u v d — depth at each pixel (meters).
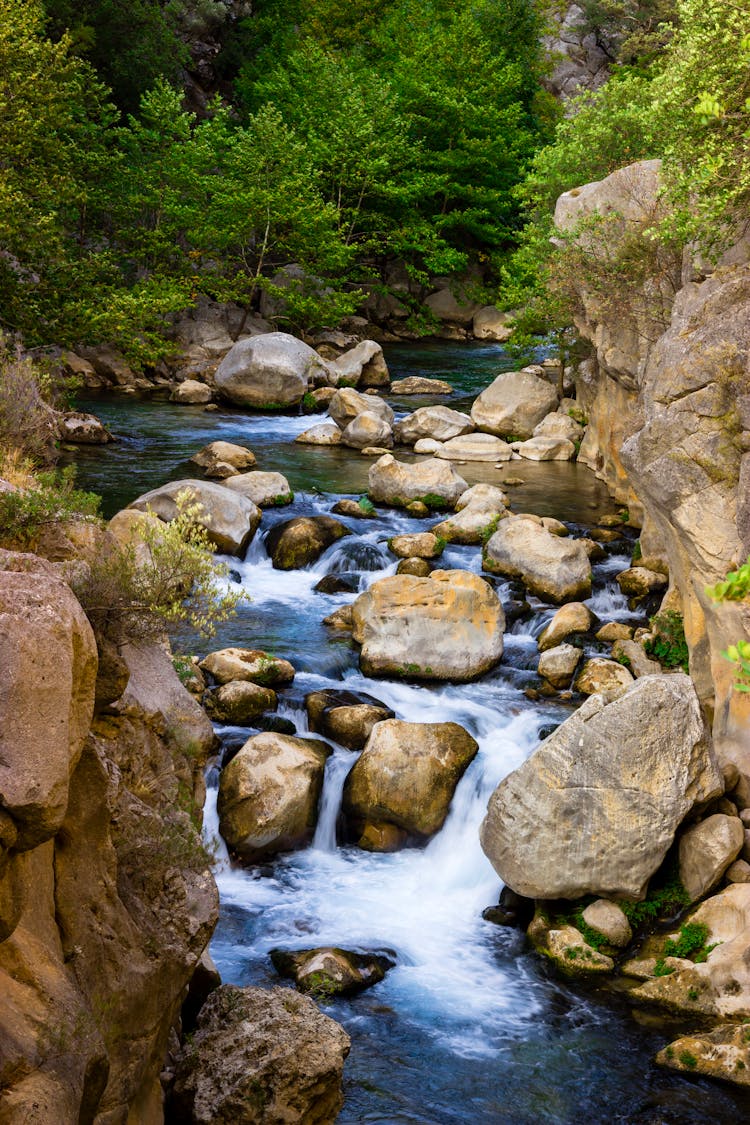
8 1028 5.42
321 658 16.48
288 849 13.02
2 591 5.60
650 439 13.06
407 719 14.80
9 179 26.77
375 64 56.62
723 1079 9.61
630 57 58.25
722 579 12.41
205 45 56.84
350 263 48.50
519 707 15.35
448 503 23.86
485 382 38.75
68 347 29.86
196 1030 8.63
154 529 8.53
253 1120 7.85
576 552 19.23
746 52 12.15
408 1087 9.43
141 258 41.41
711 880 11.48
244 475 23.78
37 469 14.33
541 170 27.98
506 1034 10.16
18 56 26.25
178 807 8.39
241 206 41.09
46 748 5.37
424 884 12.62
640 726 11.49
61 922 6.49
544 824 11.52
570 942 11.27
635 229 19.28
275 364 33.56
